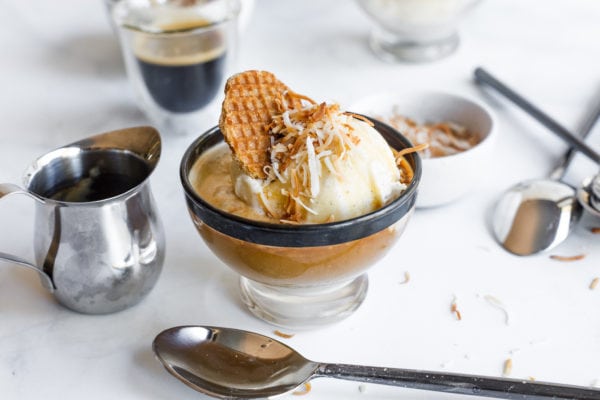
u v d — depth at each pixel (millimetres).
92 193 464
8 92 663
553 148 569
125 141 463
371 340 434
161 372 421
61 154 455
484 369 418
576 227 500
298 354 413
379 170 419
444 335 436
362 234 400
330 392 409
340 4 790
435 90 558
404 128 546
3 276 479
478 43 706
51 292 450
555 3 768
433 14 653
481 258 483
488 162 517
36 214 436
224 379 404
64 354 431
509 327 439
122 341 438
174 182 550
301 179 415
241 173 425
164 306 457
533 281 466
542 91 633
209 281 473
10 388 416
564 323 441
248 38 725
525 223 493
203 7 606
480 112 542
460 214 516
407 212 416
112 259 436
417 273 474
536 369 417
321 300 446
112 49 724
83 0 824
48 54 719
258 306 449
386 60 684
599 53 681
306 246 397
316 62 685
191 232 507
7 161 577
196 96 592
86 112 634
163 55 575
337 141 415
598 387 404
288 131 427
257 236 397
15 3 820
